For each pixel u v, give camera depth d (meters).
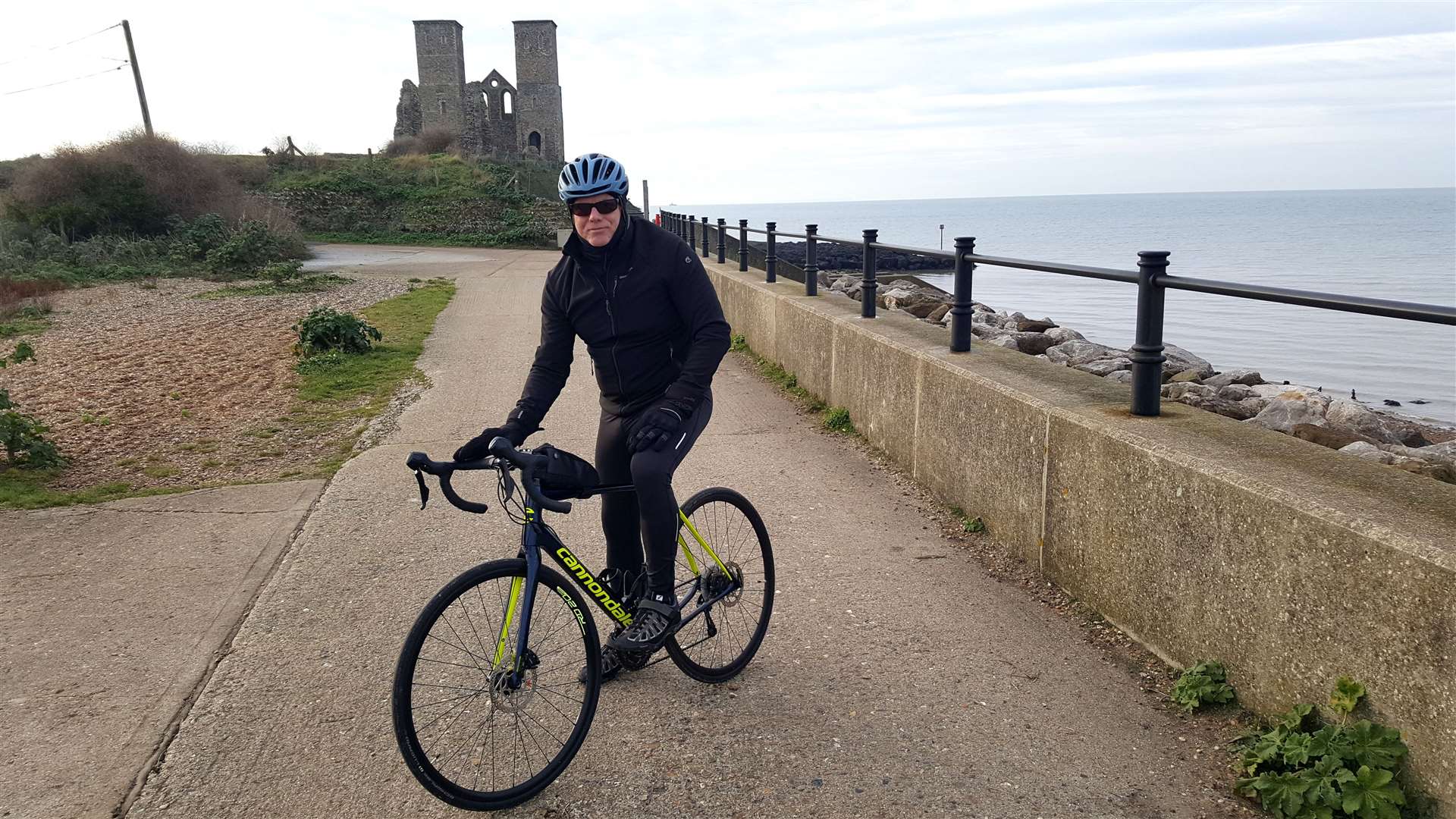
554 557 2.94
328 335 10.95
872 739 3.05
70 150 30.97
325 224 39.78
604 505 3.32
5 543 4.95
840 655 3.64
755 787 2.81
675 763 2.95
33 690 3.45
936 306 15.87
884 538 4.91
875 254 7.54
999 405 4.67
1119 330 28.62
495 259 29.52
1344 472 3.08
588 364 10.22
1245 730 2.96
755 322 10.91
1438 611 2.36
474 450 2.77
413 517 5.26
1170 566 3.40
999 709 3.21
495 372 9.84
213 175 32.72
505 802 2.71
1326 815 2.48
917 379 5.80
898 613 4.00
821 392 8.10
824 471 6.17
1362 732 2.53
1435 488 2.88
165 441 7.26
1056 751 2.96
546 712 3.23
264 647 3.74
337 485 5.90
